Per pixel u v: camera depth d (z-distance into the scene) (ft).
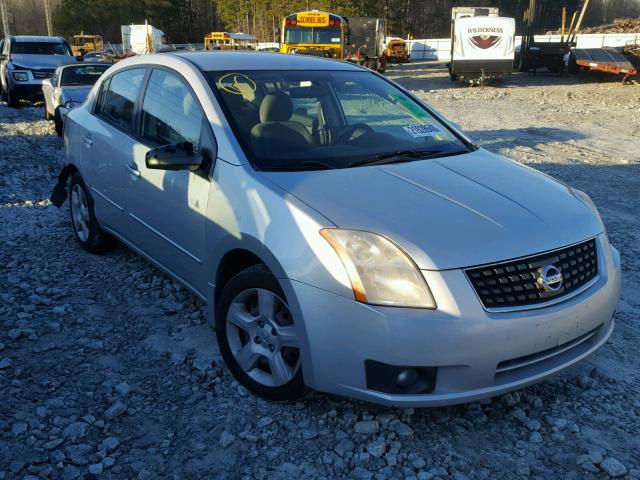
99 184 16.05
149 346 12.67
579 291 9.86
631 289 16.22
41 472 9.00
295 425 10.16
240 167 11.07
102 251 17.67
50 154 34.71
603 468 9.14
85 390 11.10
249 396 10.96
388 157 11.98
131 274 16.28
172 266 13.28
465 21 81.00
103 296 15.05
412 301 8.82
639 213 23.66
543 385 11.43
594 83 88.63
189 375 11.64
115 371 11.75
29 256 17.67
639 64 90.63
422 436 9.93
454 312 8.75
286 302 9.84
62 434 9.84
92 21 269.03
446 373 8.93
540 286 9.35
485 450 9.64
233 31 297.33
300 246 9.49
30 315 13.88
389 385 8.97
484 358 8.88
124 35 153.99
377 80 14.94
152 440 9.82
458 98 69.62
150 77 14.53
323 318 9.23
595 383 11.51
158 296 14.98
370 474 9.06
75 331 13.26
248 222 10.40
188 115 12.69
